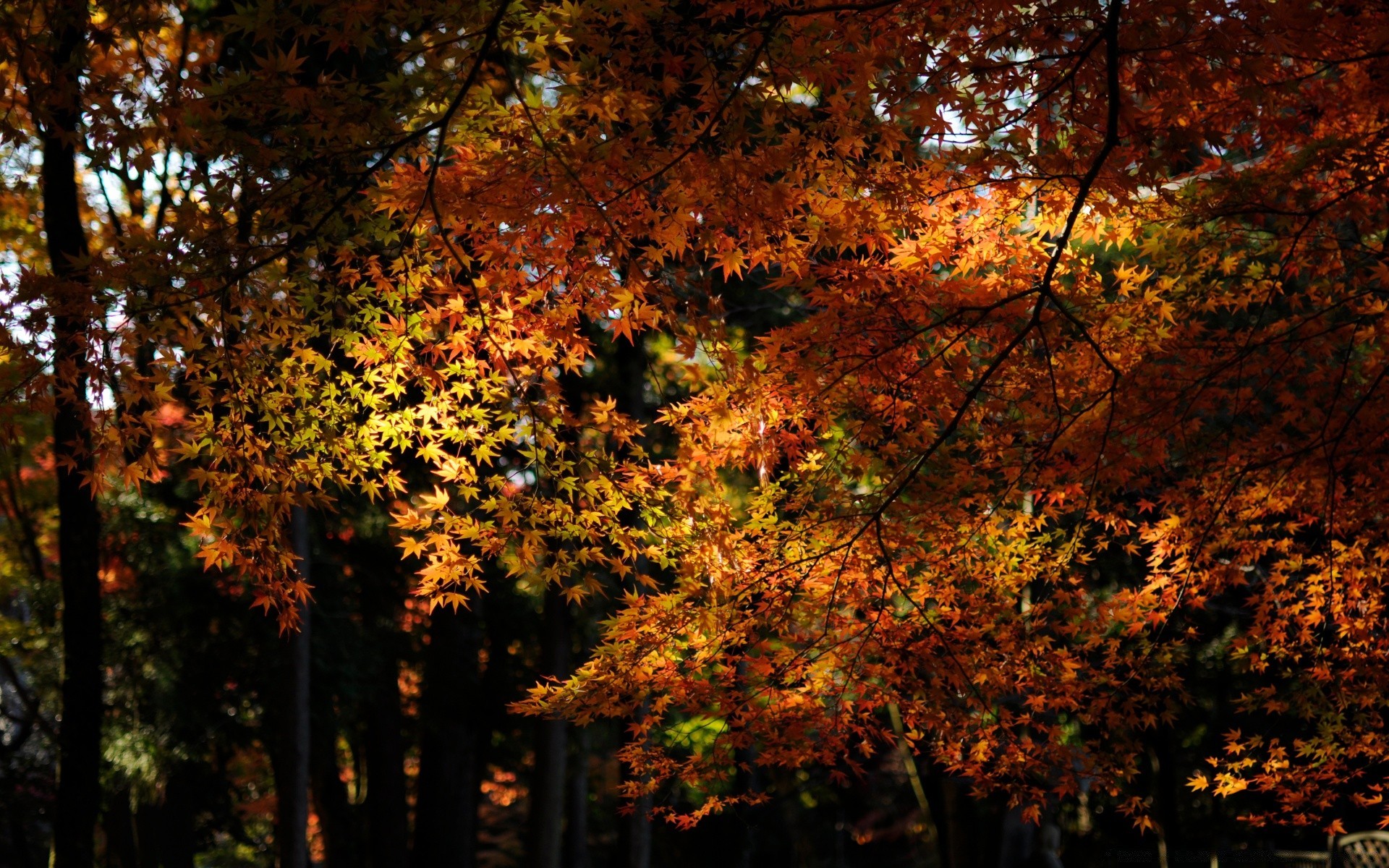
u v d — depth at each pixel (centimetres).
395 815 1911
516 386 450
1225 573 564
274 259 425
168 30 900
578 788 1777
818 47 396
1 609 2100
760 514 503
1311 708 582
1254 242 582
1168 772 1393
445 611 1758
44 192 1030
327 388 457
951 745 537
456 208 416
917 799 1973
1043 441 520
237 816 2083
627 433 475
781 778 1817
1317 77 502
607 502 464
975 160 448
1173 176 491
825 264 481
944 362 477
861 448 515
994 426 521
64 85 420
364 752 2144
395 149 396
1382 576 563
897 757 1880
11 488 1642
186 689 1453
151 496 1470
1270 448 546
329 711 1574
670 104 456
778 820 2100
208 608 1475
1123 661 546
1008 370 503
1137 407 509
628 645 490
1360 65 482
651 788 532
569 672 1489
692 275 496
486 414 462
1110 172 429
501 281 436
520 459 688
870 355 473
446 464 460
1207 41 381
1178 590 563
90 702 1146
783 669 508
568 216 425
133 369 433
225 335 442
